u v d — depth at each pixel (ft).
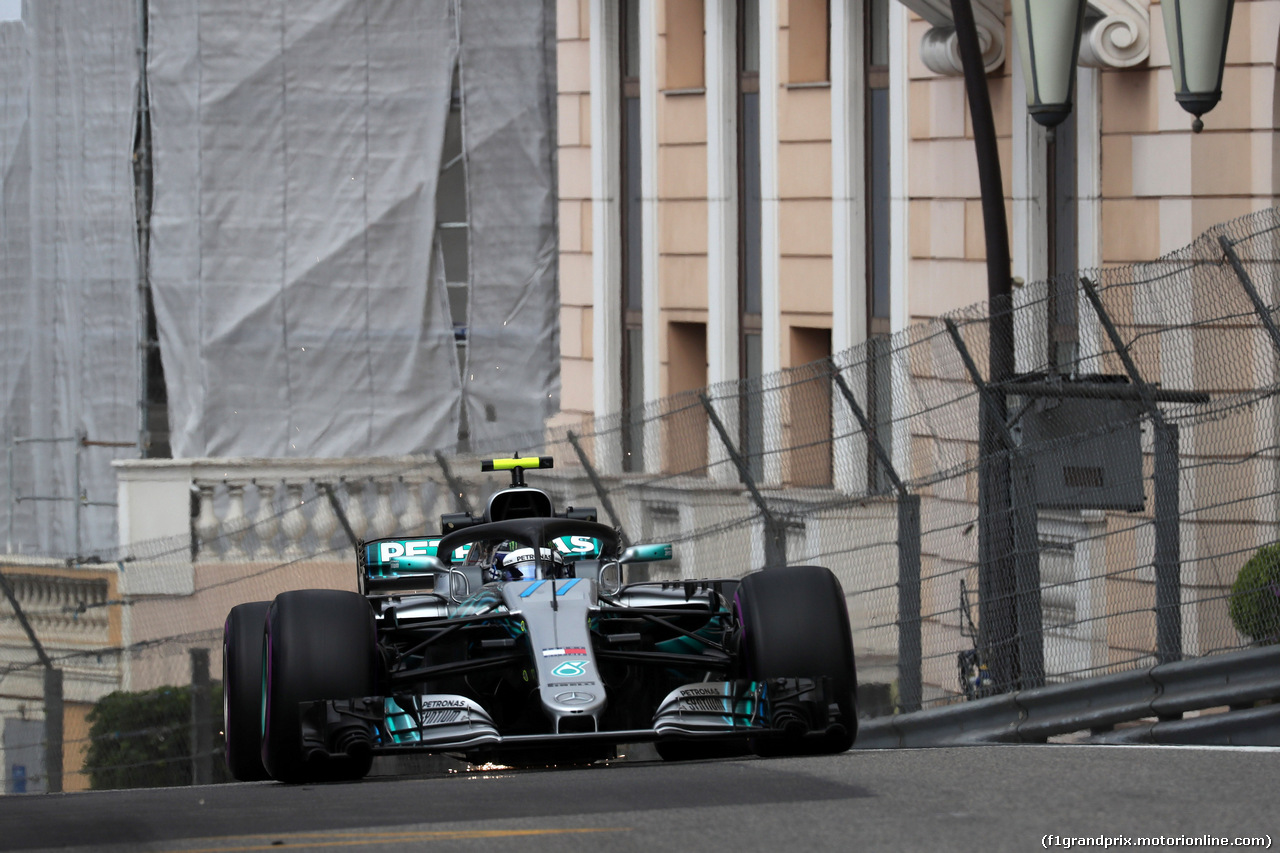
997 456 126.62
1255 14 166.91
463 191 274.36
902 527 135.13
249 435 241.96
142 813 74.28
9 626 229.45
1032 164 185.37
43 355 252.21
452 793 76.54
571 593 90.12
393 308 245.45
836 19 210.79
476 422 252.62
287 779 85.56
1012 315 129.80
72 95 247.29
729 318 231.50
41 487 253.24
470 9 248.52
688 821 64.69
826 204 214.28
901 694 134.62
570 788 76.54
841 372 149.79
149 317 249.14
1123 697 108.47
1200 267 119.96
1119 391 119.75
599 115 246.68
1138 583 127.85
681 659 88.84
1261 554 114.42
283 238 242.17
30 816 77.05
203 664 185.68
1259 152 167.63
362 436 244.63
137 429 245.24
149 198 247.91
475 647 92.79
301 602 84.69
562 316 253.65
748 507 159.43
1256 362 119.75
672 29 238.68
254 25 240.94
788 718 84.12
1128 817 63.36
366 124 244.22
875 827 62.18
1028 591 123.03
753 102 230.48
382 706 81.82
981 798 68.74
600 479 176.24
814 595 87.56
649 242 241.14
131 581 219.82
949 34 186.60
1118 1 172.76
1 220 260.21
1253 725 99.60
